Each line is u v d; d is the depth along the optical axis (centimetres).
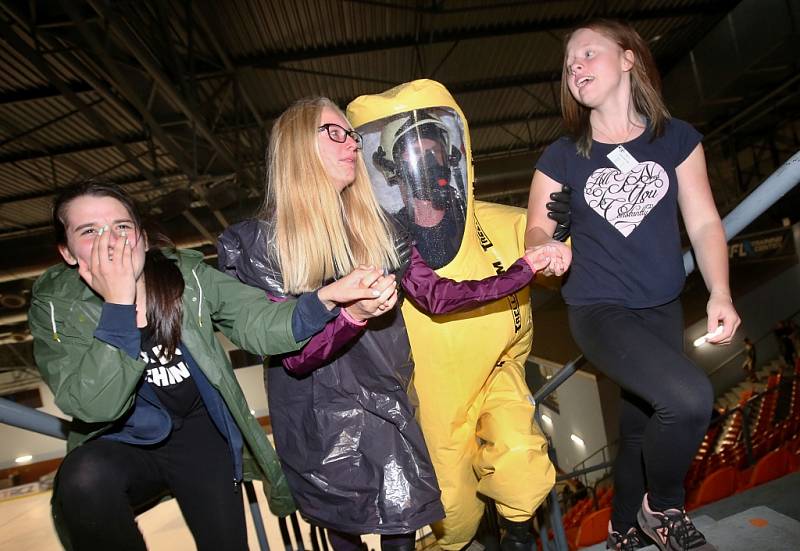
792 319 1426
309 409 165
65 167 1029
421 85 206
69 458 156
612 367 163
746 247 1428
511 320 205
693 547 161
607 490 1029
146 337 158
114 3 581
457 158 206
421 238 203
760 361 1409
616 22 175
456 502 204
